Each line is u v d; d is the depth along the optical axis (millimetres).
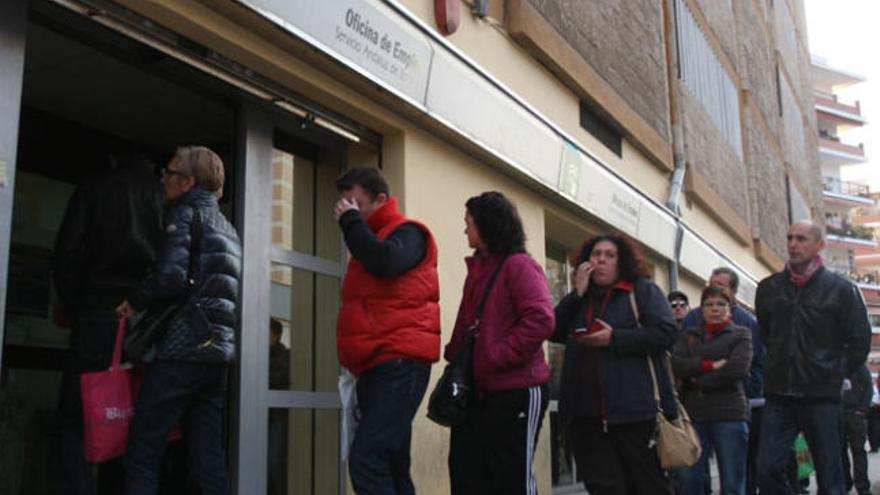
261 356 4883
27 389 5305
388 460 3896
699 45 14125
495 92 6633
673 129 12203
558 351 8750
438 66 5805
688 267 12391
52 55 4738
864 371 9117
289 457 5141
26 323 5391
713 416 6188
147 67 4535
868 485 9078
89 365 4344
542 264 7758
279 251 5133
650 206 10438
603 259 4820
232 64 4676
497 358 4094
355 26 4949
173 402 3838
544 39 7719
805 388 5543
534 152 7297
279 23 4406
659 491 4535
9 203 3631
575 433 4750
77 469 4285
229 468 4656
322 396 5355
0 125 3615
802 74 27281
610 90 9406
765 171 19078
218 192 4176
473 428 4219
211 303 3924
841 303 5523
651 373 4605
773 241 19422
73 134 5797
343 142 5742
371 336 3965
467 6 6734
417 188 5918
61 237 4457
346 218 3973
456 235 6352
